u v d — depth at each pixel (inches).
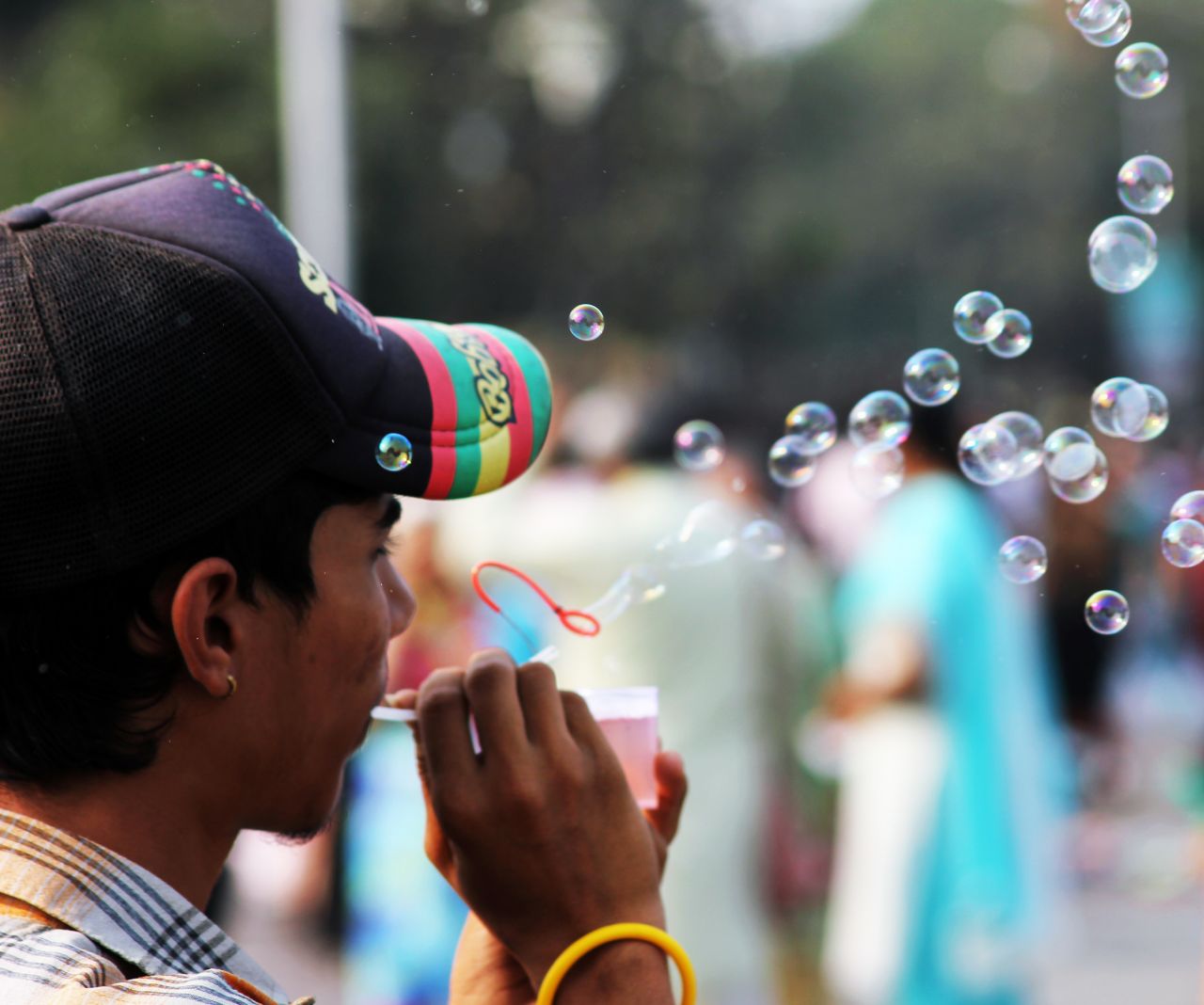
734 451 215.9
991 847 195.8
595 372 237.3
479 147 801.6
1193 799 426.6
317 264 56.3
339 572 54.9
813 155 1333.7
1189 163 1644.9
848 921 199.3
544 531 179.2
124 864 51.2
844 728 200.2
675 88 976.9
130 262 51.1
